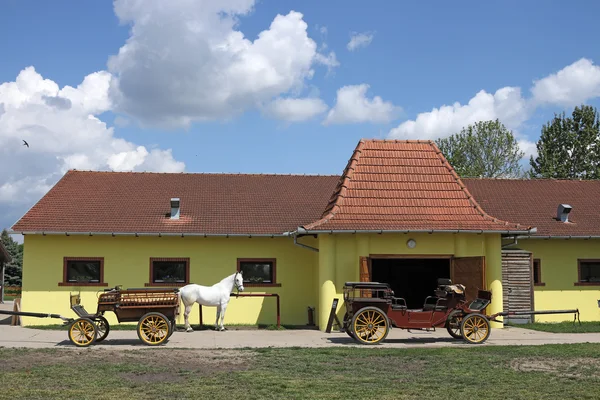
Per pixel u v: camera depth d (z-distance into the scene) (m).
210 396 10.64
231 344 17.16
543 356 14.94
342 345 17.08
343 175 22.62
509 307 23.17
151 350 15.87
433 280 30.16
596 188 29.17
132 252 22.91
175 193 25.97
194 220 23.61
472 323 17.72
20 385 11.39
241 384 11.62
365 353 15.39
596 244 25.16
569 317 24.31
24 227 22.05
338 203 20.98
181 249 23.16
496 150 51.31
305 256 23.75
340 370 13.15
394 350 15.88
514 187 28.80
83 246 22.72
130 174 27.58
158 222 23.28
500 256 21.27
